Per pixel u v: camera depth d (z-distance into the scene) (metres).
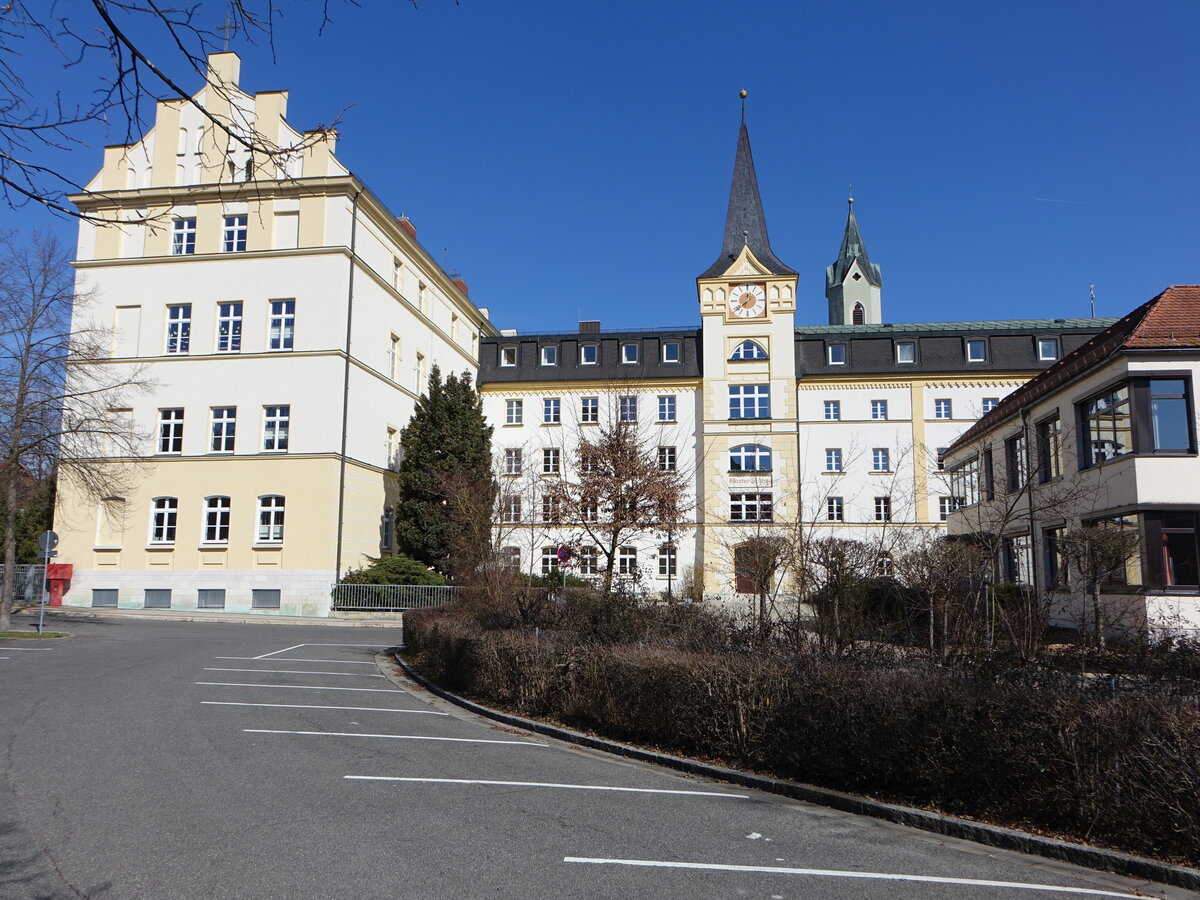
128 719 11.41
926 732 7.57
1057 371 23.34
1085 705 6.91
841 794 7.96
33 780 8.13
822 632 11.02
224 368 32.53
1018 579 23.80
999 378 45.34
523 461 39.66
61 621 28.25
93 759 9.04
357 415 33.34
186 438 32.38
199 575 31.52
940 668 8.61
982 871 6.14
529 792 8.20
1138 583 18.16
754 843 6.71
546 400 47.00
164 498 32.22
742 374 44.88
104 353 32.81
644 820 7.29
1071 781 6.71
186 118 33.62
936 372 45.59
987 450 28.05
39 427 25.95
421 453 34.50
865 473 45.06
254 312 32.66
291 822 6.93
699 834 6.91
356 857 6.10
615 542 17.59
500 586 18.98
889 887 5.77
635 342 47.25
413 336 39.19
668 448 45.34
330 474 31.36
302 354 32.09
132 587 31.80
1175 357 18.73
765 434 44.03
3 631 23.81
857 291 87.19
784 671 9.11
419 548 33.50
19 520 37.53
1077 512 21.14
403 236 37.41
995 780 7.09
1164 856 6.17
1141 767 6.41
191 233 33.47
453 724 12.05
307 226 32.66
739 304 45.38
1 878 5.59
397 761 9.45
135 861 5.94
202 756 9.33
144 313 33.28
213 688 14.51
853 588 11.48
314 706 13.09
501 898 5.39
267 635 24.89
